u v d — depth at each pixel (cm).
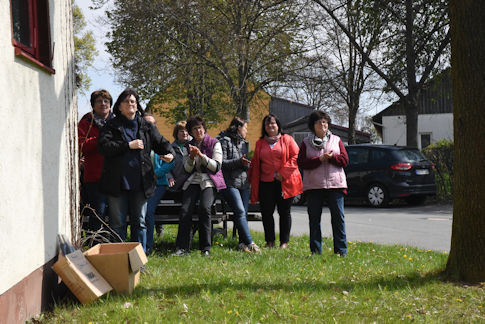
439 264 627
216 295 457
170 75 2383
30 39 434
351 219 1298
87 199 688
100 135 557
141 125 576
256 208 872
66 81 514
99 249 524
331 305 434
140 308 414
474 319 396
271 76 2559
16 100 366
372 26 2248
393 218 1306
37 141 411
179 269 600
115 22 2353
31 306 387
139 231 588
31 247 391
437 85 2245
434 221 1238
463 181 517
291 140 802
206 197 721
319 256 693
